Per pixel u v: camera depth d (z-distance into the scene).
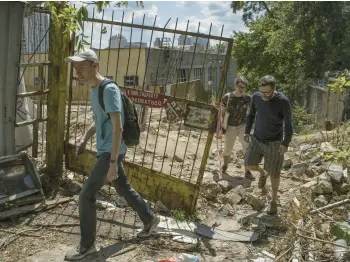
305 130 11.73
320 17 21.12
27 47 5.49
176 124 11.00
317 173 6.77
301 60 22.25
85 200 3.79
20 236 4.23
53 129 5.50
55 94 5.40
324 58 21.36
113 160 3.64
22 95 5.12
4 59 4.87
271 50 23.77
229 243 4.41
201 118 4.82
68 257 3.83
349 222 4.29
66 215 4.75
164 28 4.84
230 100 6.75
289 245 4.12
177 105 4.95
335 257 3.81
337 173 6.00
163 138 9.32
